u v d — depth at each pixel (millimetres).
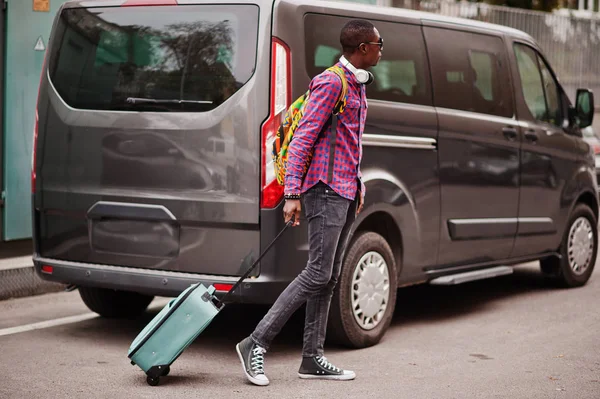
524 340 7359
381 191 6918
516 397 5730
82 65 6930
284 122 5812
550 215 9109
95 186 6750
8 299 8602
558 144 9133
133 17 6738
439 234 7609
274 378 6051
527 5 20438
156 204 6484
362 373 6219
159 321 5777
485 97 8203
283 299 5855
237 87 6262
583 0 21203
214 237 6332
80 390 5660
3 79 9758
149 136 6508
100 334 7281
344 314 6691
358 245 6746
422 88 7445
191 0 6523
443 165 7586
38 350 6691
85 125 6789
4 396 5496
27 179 10008
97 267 6762
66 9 7102
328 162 5711
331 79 5637
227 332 7488
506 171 8367
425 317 8227
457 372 6309
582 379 6188
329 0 6762
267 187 6160
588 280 10219
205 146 6324
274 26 6254
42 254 7172
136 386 5777
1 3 9672
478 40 8203
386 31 7145
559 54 19328
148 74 6602
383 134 6969
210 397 5562
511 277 10414
